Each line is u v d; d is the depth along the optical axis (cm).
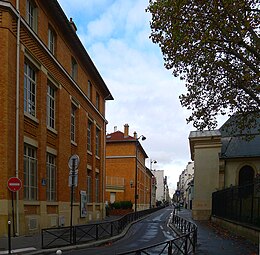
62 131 2081
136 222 2994
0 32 1417
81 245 1326
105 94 3375
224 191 2355
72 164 1382
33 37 1655
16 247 1165
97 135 3225
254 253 1172
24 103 1609
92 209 2861
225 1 1053
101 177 3222
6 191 1359
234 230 1914
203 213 3200
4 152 1377
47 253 1155
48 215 1809
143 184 7300
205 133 3309
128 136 5881
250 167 3164
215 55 1335
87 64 2627
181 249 1027
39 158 1728
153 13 1230
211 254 1146
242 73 1402
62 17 1967
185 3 1123
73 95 2330
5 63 1413
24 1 1592
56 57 2009
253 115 1748
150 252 981
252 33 1139
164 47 1295
